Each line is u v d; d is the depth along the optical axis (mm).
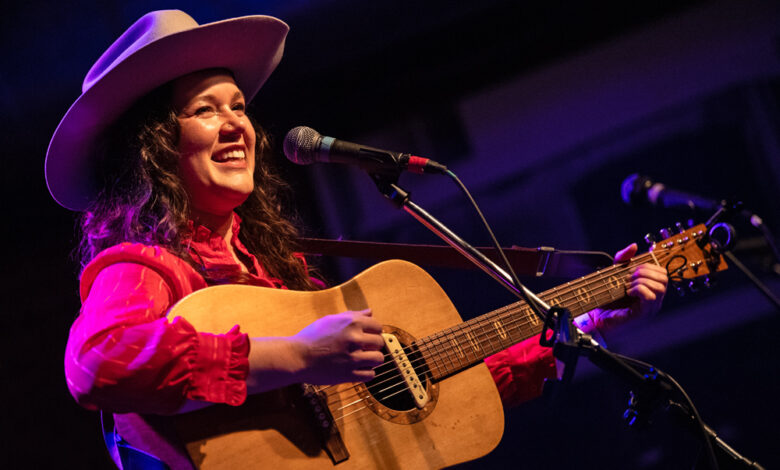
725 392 5777
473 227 6020
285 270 2172
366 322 1583
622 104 6043
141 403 1375
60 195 2061
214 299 1676
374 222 5664
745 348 5871
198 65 1940
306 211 5453
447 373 1871
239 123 1927
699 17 5961
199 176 1871
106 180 1964
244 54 2055
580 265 2402
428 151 5766
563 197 6086
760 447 5484
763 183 6039
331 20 4961
